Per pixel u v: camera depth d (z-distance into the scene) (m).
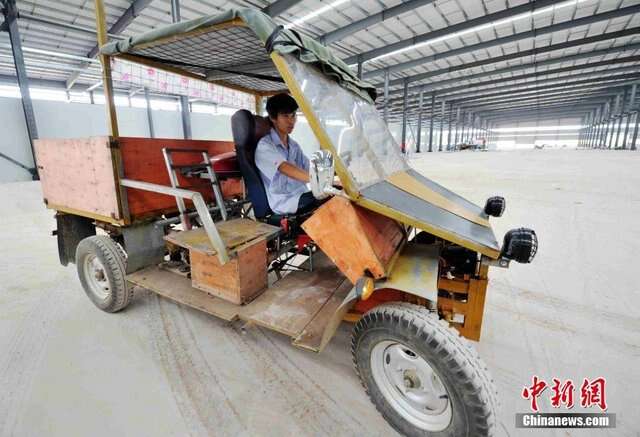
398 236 1.62
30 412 1.44
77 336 2.03
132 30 10.27
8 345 1.94
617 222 4.36
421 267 1.38
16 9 8.53
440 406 1.23
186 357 1.84
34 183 10.04
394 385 1.34
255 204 2.21
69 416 1.42
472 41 14.32
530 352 1.85
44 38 10.41
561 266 2.98
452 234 1.21
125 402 1.51
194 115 18.11
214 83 2.73
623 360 1.77
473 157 20.28
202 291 1.92
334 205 1.27
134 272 2.19
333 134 1.37
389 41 13.28
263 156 2.09
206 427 1.38
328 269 2.16
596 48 16.53
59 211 2.49
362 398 1.55
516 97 30.83
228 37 1.66
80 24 9.58
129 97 18.56
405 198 1.44
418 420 1.27
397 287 1.22
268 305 1.72
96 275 2.28
